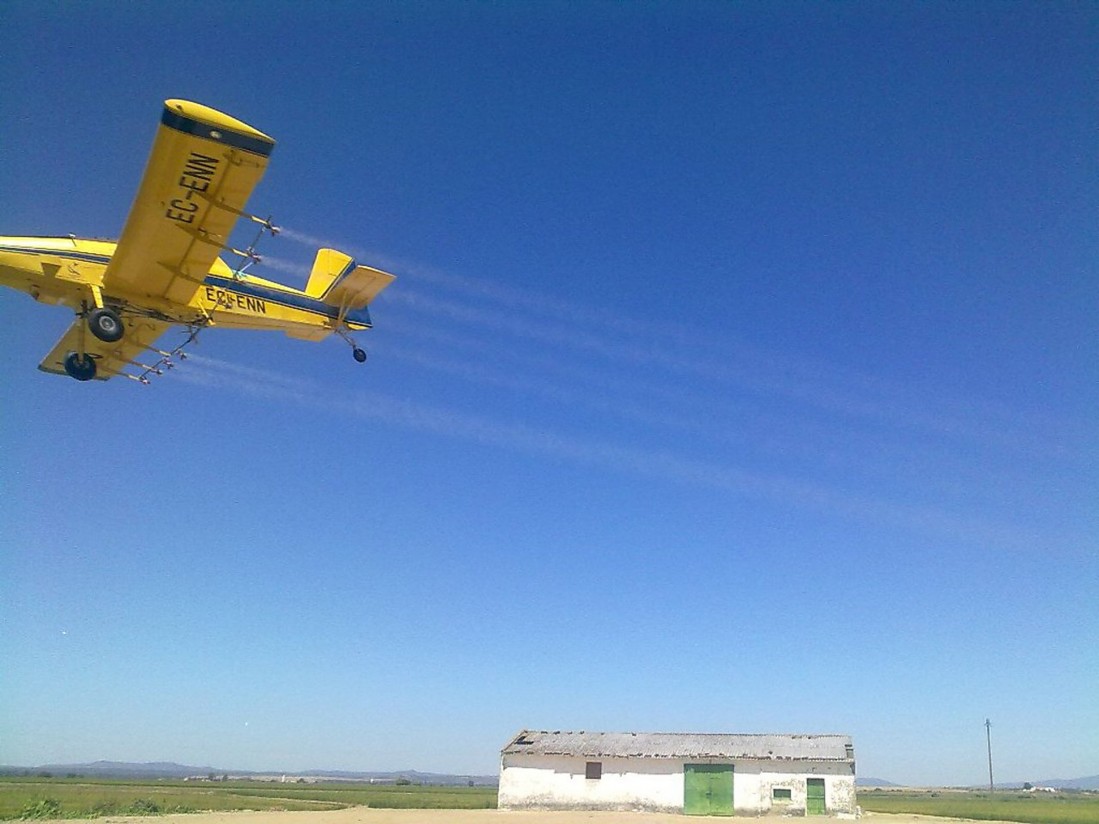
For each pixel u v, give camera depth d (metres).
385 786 142.88
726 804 43.62
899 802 83.25
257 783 141.88
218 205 21.70
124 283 23.92
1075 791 156.75
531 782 45.94
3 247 23.44
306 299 29.61
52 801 46.34
